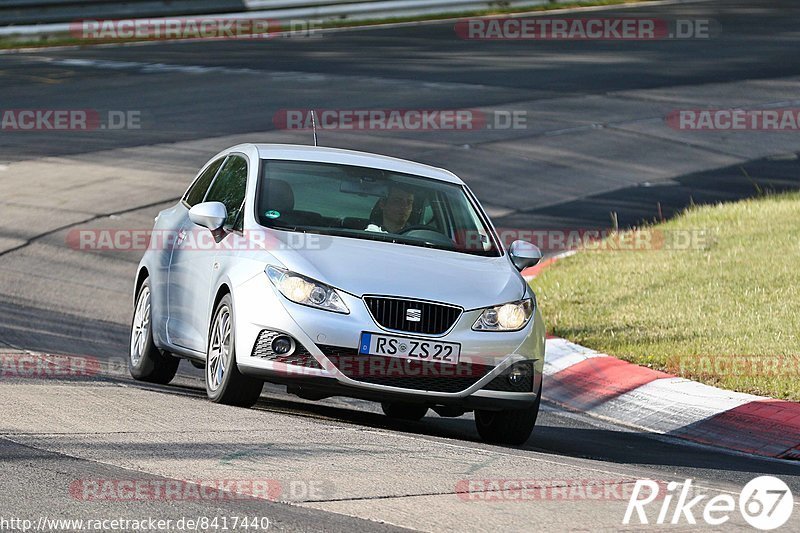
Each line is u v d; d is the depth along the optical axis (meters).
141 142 84.19
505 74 113.25
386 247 31.02
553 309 49.62
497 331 29.70
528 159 82.81
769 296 47.12
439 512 20.97
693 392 37.06
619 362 41.12
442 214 33.28
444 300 29.34
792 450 32.19
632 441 33.09
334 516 20.28
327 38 136.25
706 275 51.59
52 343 41.56
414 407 35.62
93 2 134.12
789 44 134.62
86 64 115.56
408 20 151.00
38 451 23.47
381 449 26.09
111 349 42.03
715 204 73.06
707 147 88.62
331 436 27.12
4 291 50.66
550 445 31.19
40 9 131.62
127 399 30.06
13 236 61.78
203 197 35.75
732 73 116.19
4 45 129.00
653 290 50.38
